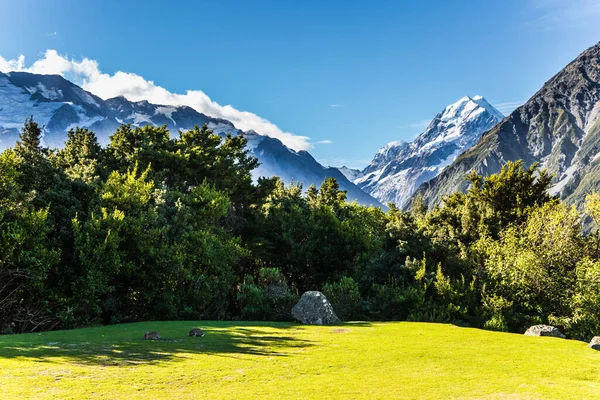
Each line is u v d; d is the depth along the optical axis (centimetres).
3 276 2683
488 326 3164
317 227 4634
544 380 1218
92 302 2880
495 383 1178
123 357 1404
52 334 1981
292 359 1484
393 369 1348
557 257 3259
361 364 1418
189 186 5375
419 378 1229
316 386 1120
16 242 2588
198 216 4150
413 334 2200
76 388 1006
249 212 5659
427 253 4041
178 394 1007
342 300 3622
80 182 3628
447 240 4191
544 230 3541
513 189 5144
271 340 1923
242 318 3388
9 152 3172
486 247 3922
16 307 2780
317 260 4550
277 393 1045
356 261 4456
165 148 5494
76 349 1521
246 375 1224
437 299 3653
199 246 3694
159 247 3438
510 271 3441
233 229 5244
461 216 4891
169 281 3350
